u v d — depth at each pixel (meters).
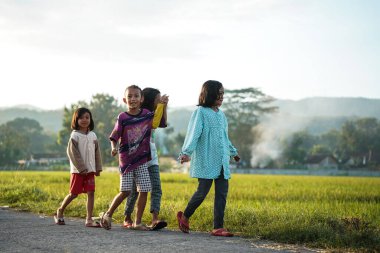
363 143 144.25
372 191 19.50
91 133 7.20
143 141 6.76
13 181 17.33
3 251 4.89
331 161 120.06
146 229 6.71
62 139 110.06
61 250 4.95
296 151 112.81
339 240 5.59
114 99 117.62
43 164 101.62
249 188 20.14
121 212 8.03
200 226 6.95
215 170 6.48
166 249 5.08
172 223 7.34
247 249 5.24
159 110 6.84
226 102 121.38
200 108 6.66
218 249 5.17
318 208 10.16
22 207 9.27
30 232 6.08
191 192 14.99
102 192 13.74
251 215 7.25
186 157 6.47
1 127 132.00
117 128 6.75
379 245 5.36
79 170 6.88
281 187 22.38
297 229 5.94
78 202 9.20
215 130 6.60
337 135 179.50
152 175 7.04
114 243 5.38
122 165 6.74
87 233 6.09
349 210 10.03
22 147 137.12
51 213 8.31
